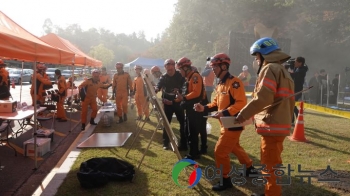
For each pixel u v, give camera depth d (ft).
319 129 26.68
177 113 19.42
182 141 19.57
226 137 12.45
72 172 15.16
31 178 15.10
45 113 32.73
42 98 32.99
